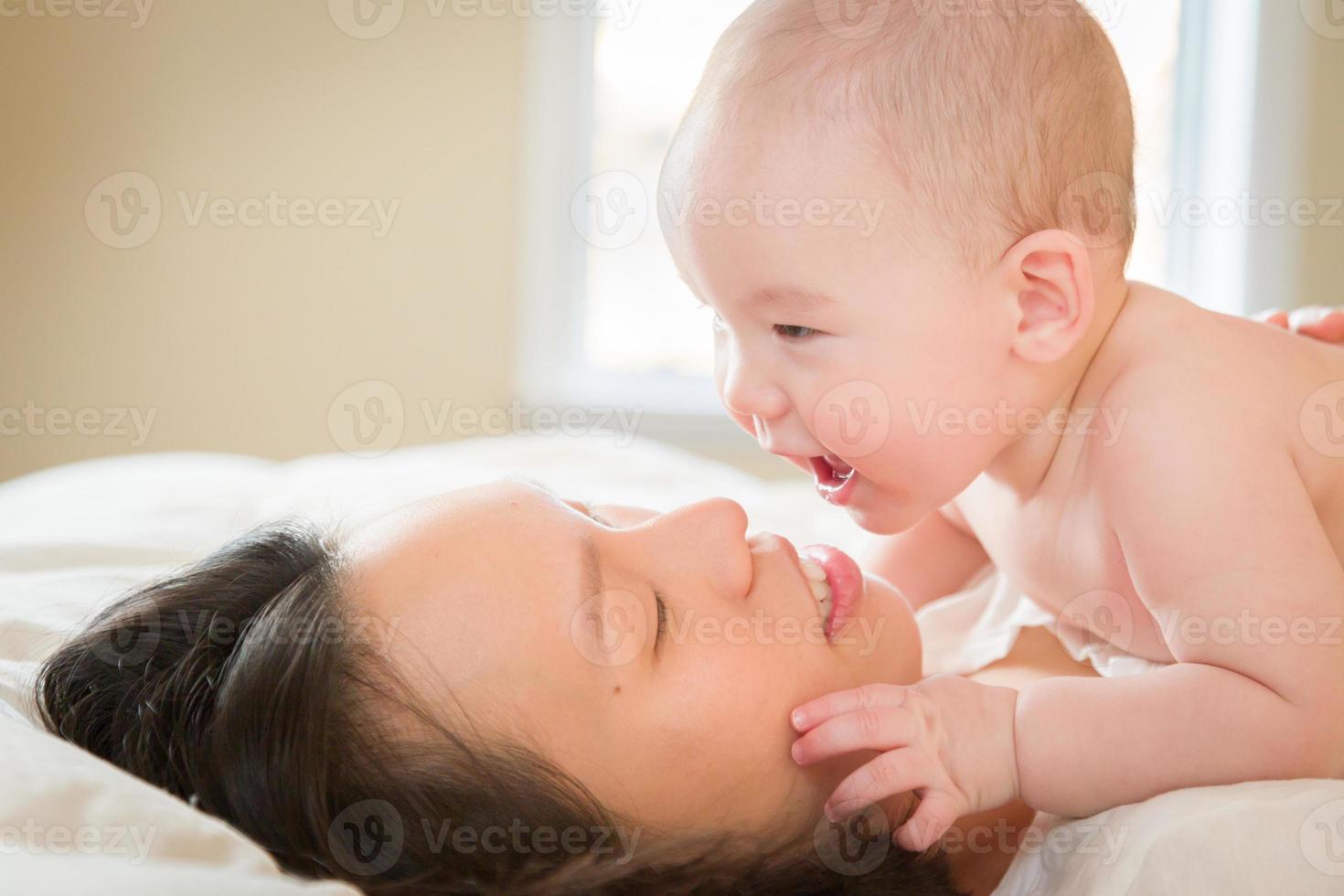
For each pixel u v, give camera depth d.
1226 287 2.82
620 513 0.99
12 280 2.94
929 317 0.89
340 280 2.99
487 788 0.73
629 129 3.04
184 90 2.92
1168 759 0.79
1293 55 2.72
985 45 0.89
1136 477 0.85
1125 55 2.82
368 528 0.84
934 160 0.88
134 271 2.96
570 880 0.73
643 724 0.76
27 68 2.88
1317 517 0.88
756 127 0.89
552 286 3.06
